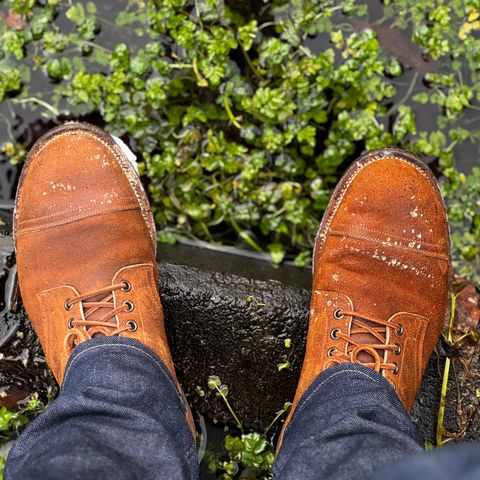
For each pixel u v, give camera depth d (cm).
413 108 80
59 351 67
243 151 79
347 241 71
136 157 80
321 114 80
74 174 71
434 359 74
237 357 73
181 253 78
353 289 70
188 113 79
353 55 79
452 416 73
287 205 80
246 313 73
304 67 78
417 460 50
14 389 74
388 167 73
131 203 71
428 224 72
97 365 62
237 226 81
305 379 68
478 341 74
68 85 80
